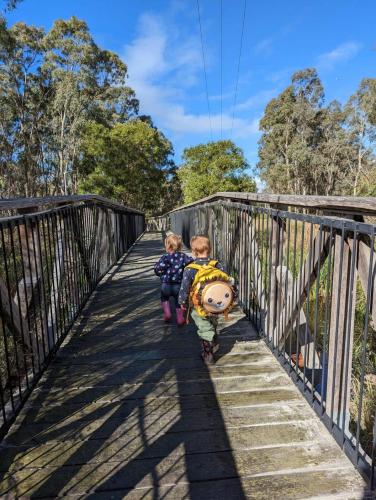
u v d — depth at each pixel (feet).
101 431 6.27
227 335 10.46
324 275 11.31
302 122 129.39
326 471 5.24
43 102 94.48
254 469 5.31
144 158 91.91
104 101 105.70
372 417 7.49
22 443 6.00
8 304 6.87
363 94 112.57
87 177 89.97
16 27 85.51
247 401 7.07
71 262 11.68
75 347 9.86
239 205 12.28
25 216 7.95
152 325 11.50
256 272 10.77
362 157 115.96
